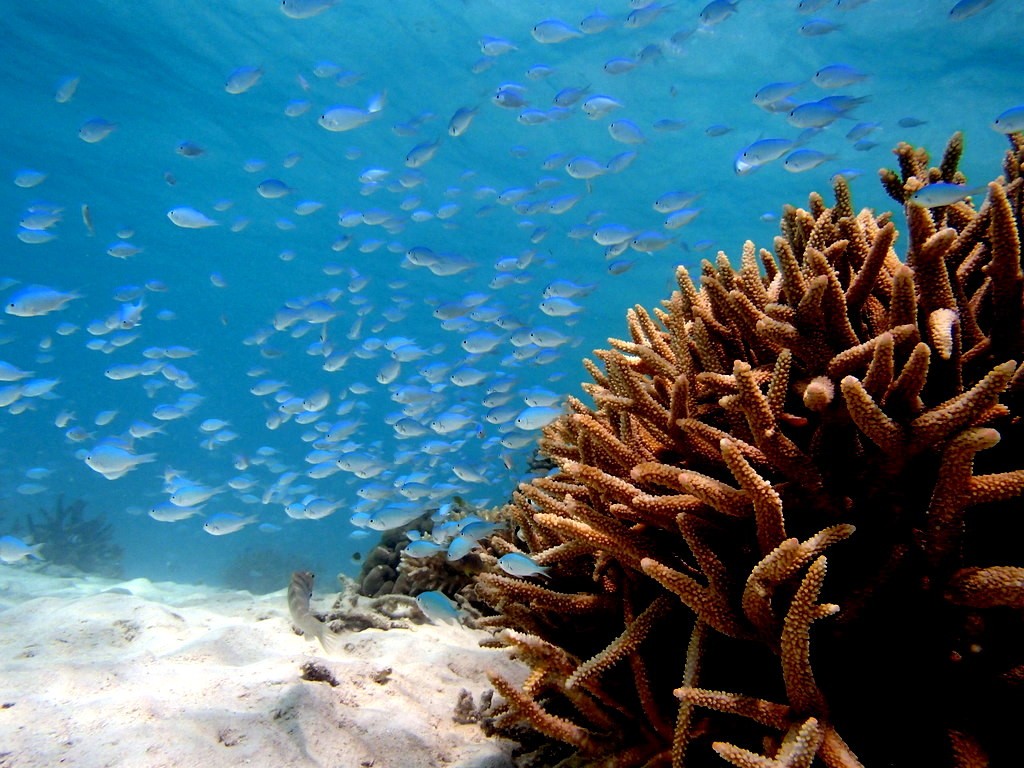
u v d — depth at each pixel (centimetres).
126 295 103
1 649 39
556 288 75
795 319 21
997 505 19
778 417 21
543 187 91
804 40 146
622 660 25
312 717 30
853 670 20
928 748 18
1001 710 18
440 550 50
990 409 18
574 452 32
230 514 61
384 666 36
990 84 152
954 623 18
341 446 93
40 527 130
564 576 29
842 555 20
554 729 24
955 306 21
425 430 81
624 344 33
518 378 95
